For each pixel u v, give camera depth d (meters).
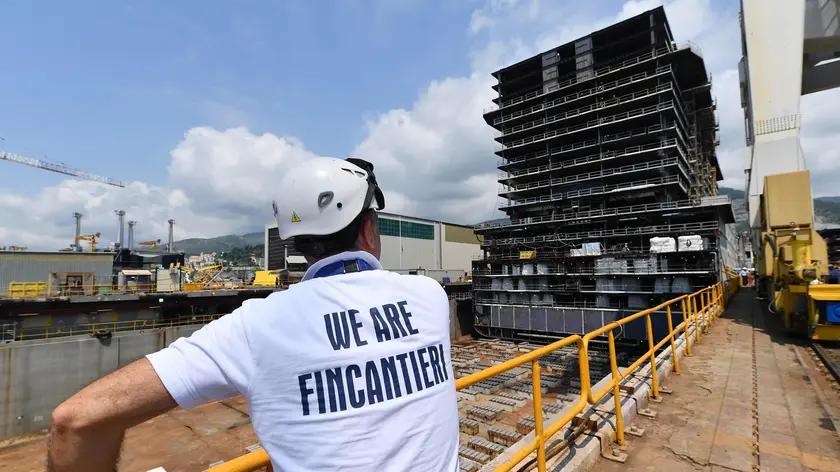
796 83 18.22
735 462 4.63
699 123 84.19
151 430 26.47
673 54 58.06
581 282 58.62
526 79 75.12
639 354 51.25
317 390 1.11
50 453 1.05
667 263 51.81
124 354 31.97
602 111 63.09
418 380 1.29
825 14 20.92
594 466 4.58
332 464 1.07
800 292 11.80
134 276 47.88
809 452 4.85
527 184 71.38
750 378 7.81
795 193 13.59
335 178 1.46
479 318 66.94
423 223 80.56
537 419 3.61
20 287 35.28
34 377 27.67
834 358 8.93
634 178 60.53
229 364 1.13
